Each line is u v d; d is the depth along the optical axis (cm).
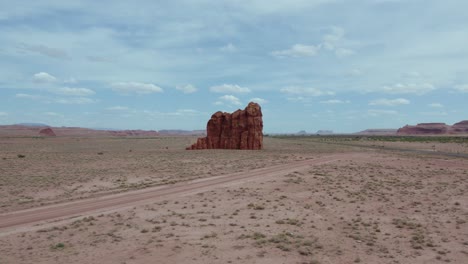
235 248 1599
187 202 2605
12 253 1544
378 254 1552
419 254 1557
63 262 1438
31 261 1447
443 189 3131
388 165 5072
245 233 1831
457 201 2642
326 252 1564
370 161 5625
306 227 1961
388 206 2483
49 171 4462
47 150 8812
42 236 1794
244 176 3947
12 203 2625
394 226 2005
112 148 9844
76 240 1725
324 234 1834
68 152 7894
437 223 2067
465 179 3741
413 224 2019
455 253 1576
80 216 2219
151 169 4669
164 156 6644
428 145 12231
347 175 3981
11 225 2014
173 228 1928
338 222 2080
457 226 1989
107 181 3691
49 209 2423
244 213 2269
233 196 2817
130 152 7838
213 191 3030
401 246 1662
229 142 8794
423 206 2488
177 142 13788
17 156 6412
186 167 4869
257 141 8581
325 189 3098
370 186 3275
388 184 3412
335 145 11750
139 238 1752
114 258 1483
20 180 3688
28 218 2178
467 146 11350
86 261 1449
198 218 2144
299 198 2738
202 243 1667
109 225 2000
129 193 3011
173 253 1537
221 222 2053
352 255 1533
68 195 2958
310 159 5981
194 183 3506
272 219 2123
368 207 2450
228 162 5491
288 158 6169
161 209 2389
